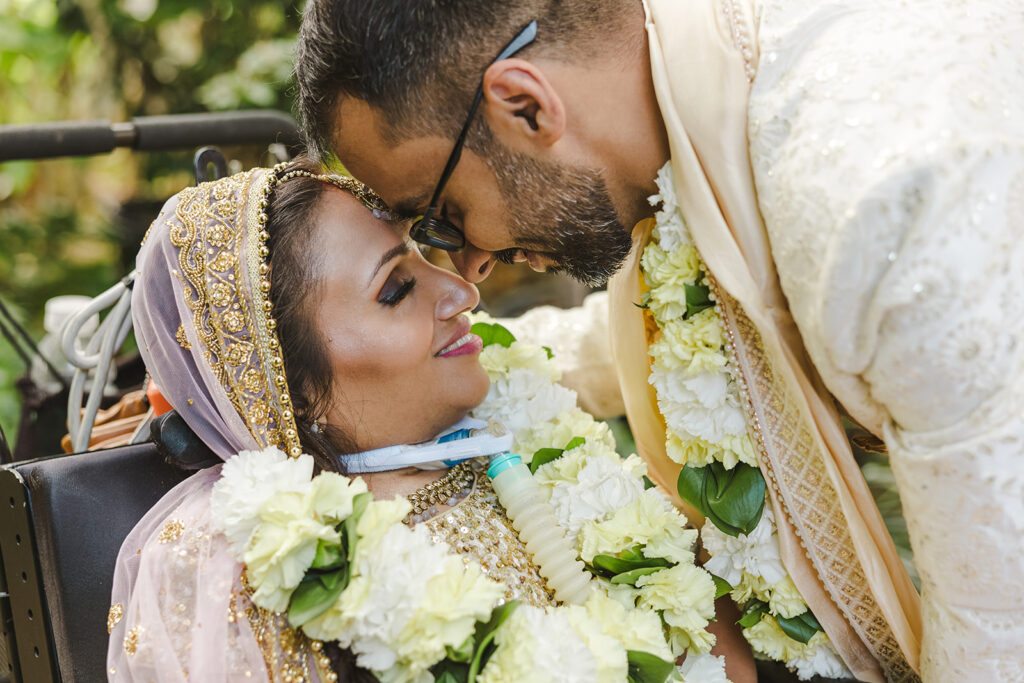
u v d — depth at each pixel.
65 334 1.36
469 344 1.20
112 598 1.06
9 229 4.04
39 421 1.70
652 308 1.14
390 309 1.13
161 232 1.13
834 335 0.91
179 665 0.98
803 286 0.93
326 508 0.96
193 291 1.11
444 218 1.17
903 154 0.86
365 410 1.14
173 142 1.74
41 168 4.38
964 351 0.86
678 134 1.03
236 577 1.00
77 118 4.24
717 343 1.08
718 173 1.01
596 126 1.08
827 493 1.09
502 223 1.15
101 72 3.99
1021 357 0.87
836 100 0.92
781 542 1.12
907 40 0.93
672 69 1.04
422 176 1.12
